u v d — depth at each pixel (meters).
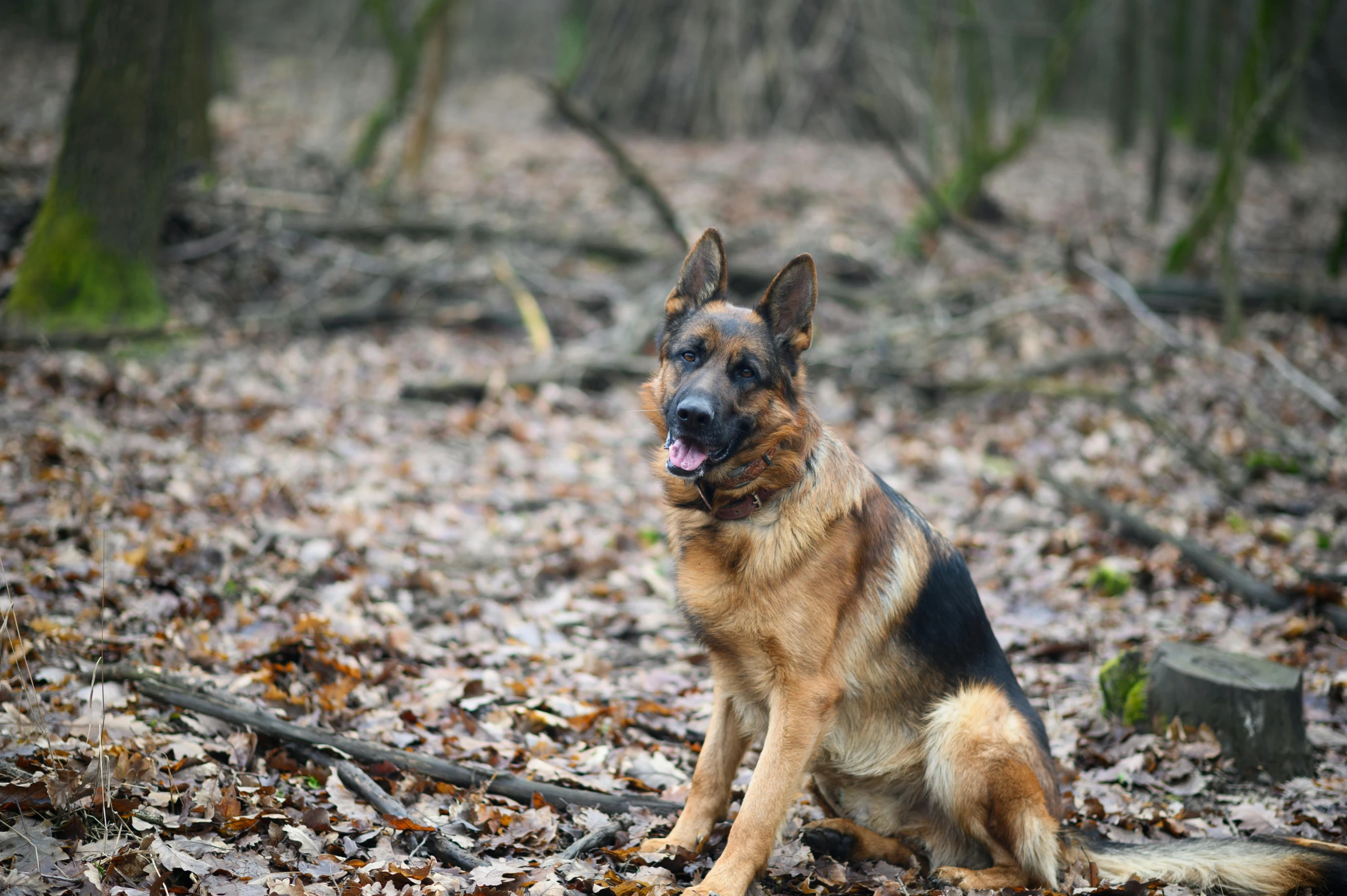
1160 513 7.95
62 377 8.62
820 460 3.97
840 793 4.30
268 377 9.85
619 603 6.54
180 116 10.60
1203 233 12.99
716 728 4.05
